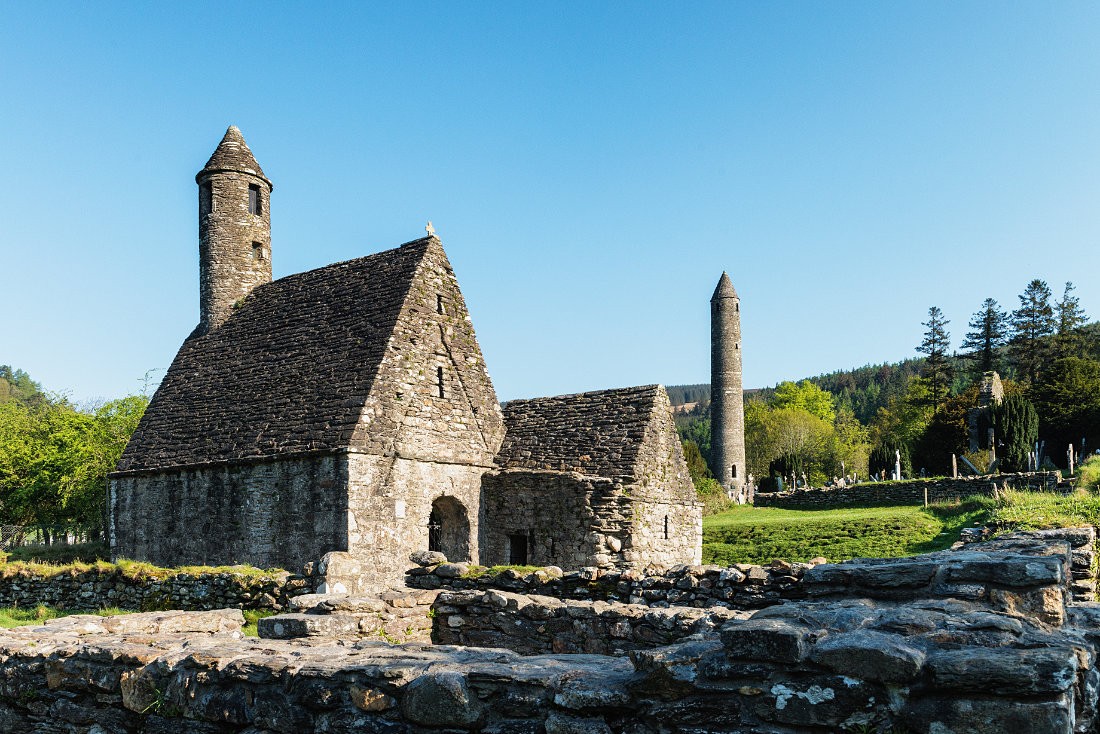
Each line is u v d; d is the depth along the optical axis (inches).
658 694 189.2
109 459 1622.8
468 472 884.0
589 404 946.1
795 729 172.6
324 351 912.3
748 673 179.0
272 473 817.5
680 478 914.7
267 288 1127.6
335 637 356.2
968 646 171.3
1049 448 2190.0
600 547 799.1
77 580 746.2
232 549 839.7
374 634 382.6
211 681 249.8
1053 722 152.6
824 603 214.4
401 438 819.4
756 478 3223.4
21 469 1662.2
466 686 210.4
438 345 900.6
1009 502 1037.2
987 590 211.2
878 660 166.4
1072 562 454.3
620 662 227.6
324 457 776.3
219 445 892.6
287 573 627.8
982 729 157.1
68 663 286.4
